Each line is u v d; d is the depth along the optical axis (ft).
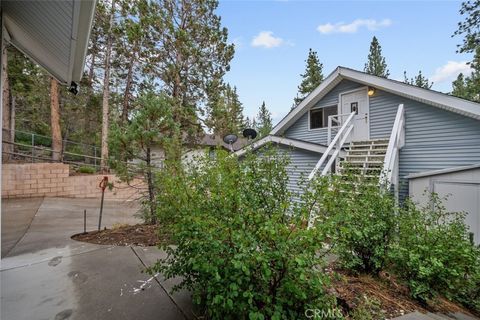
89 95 51.24
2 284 9.30
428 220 11.78
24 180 29.43
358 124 26.73
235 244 5.88
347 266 11.18
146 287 9.14
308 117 31.78
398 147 21.30
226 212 6.72
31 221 19.56
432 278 9.97
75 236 15.48
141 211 17.60
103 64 43.39
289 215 6.84
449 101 19.58
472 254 10.19
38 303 8.13
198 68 35.65
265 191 7.67
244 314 6.04
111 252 12.44
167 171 10.08
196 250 6.55
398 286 10.72
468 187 18.04
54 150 35.60
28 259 11.65
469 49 33.50
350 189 11.40
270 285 6.18
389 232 11.19
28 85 42.65
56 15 9.89
